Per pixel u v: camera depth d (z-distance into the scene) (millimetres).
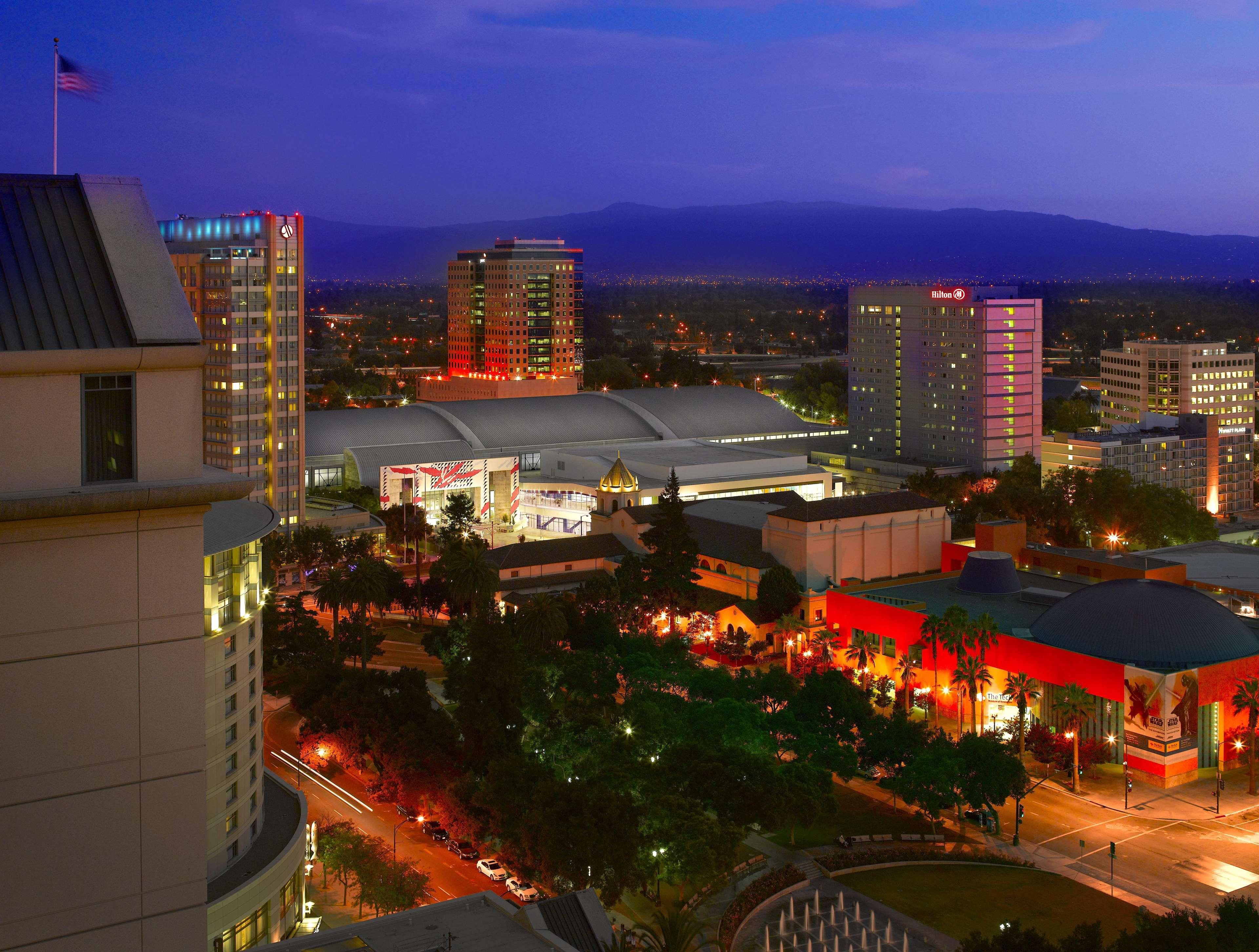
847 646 192750
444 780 126375
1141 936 84938
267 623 176750
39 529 29500
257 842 104875
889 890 118938
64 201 32938
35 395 29469
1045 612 171125
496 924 74375
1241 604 197125
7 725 29641
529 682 144875
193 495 30938
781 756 151625
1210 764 153000
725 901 115312
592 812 108312
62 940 30734
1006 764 130625
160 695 31578
